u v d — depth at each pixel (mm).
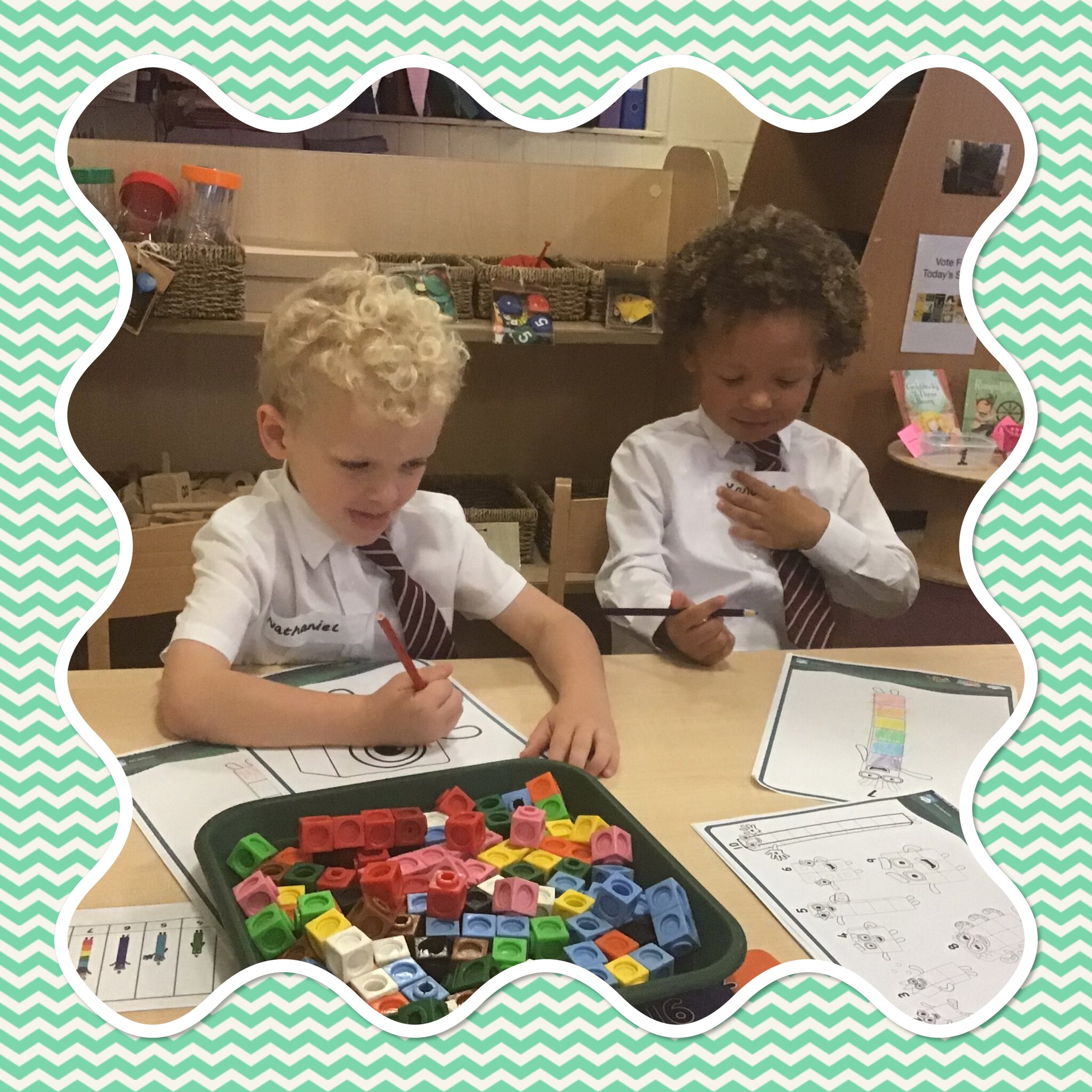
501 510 1830
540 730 897
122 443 1962
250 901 664
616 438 2238
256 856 706
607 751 861
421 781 798
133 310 1562
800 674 1047
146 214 1638
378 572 1112
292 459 1004
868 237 1977
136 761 809
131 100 1852
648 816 791
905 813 811
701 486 1430
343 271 1008
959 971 653
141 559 1146
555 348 2139
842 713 969
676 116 2322
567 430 2205
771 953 652
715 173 1875
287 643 1083
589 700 931
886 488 1943
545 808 799
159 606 1167
